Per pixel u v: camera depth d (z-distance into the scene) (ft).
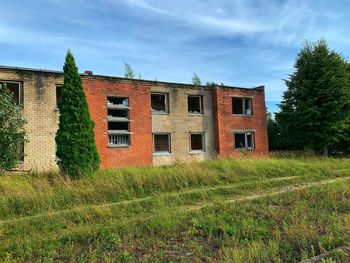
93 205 34.06
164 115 78.02
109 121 69.67
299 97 97.45
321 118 93.71
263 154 90.27
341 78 92.17
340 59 94.89
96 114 67.72
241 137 89.15
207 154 83.66
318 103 94.73
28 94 60.23
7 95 44.75
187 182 44.98
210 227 24.22
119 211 31.68
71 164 45.09
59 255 20.38
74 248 21.54
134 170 48.73
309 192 36.73
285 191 39.81
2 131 42.19
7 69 58.54
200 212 29.14
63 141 45.96
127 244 21.74
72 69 47.96
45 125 61.41
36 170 53.93
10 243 22.85
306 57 98.17
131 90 73.05
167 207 32.30
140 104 74.08
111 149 69.10
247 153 85.25
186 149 80.59
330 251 16.43
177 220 26.27
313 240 19.76
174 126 79.20
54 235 24.49
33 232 25.52
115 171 48.21
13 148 44.29
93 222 27.96
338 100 91.25
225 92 86.53
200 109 84.79
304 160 73.77
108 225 25.50
